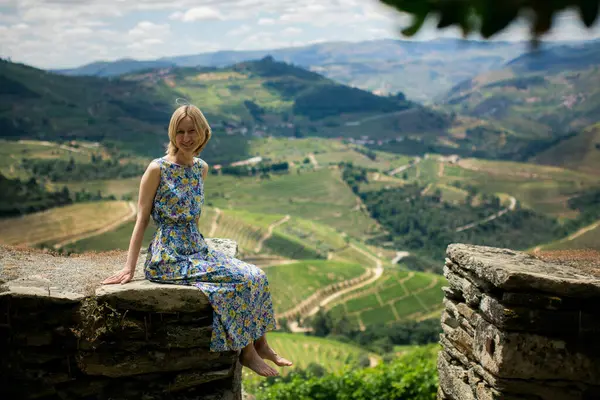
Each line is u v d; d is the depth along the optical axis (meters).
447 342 5.82
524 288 4.56
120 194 169.38
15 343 4.87
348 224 196.75
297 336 85.12
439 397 6.04
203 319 5.05
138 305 4.91
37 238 113.50
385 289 127.81
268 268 135.50
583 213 173.88
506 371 4.62
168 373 5.07
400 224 192.00
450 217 192.38
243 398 8.16
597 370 4.52
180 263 5.16
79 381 4.98
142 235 5.22
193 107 5.25
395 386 9.51
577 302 4.53
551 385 4.60
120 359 4.93
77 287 5.06
